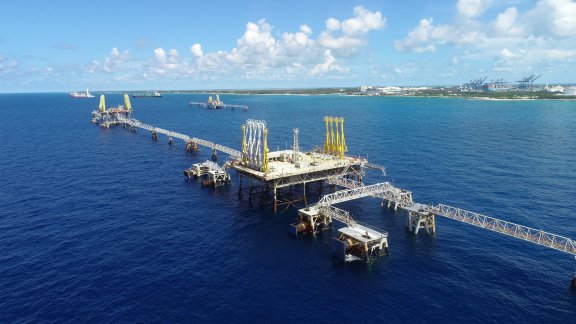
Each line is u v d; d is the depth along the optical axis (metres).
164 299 55.16
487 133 198.00
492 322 49.94
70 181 115.25
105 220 84.31
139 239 74.69
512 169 123.12
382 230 78.25
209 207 93.62
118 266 64.19
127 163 140.62
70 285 58.41
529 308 52.66
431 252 68.81
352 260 66.31
